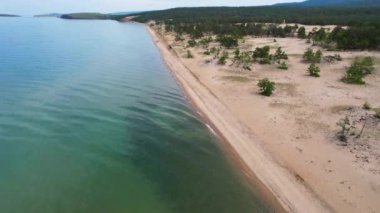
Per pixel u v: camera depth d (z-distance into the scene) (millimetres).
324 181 18453
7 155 20828
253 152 22234
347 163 20141
